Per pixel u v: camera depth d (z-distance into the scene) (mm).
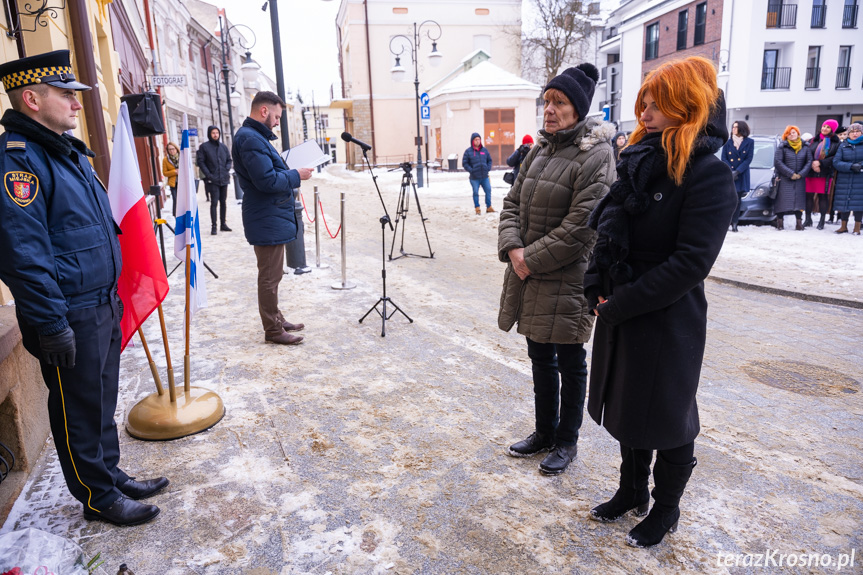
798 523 2496
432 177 25547
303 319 5492
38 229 2084
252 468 2975
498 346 4750
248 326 5320
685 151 1958
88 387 2373
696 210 1981
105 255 2402
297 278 7156
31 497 2730
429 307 5895
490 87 27891
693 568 2236
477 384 4004
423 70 35281
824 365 4305
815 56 25672
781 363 4355
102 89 8156
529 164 2957
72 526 2520
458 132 28891
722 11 25422
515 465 2994
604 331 2340
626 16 35906
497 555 2324
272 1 7555
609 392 2322
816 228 9945
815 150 9578
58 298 2127
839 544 2361
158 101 5473
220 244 9727
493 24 35719
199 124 28875
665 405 2135
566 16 32844
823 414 3525
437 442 3223
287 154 4930
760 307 5797
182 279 7141
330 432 3342
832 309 5668
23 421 2922
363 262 8109
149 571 2244
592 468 2971
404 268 7723
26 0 4379
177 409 3385
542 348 2912
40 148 2180
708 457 3043
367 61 34500
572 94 2643
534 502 2676
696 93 1938
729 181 1997
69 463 2404
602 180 2582
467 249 9055
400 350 4672
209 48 32219
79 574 2119
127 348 4742
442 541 2412
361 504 2668
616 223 2127
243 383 4039
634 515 2574
